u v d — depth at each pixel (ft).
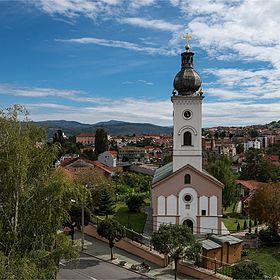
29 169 90.58
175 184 188.65
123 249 175.94
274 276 130.11
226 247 157.48
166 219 189.06
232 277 127.75
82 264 157.58
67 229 199.11
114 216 240.53
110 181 357.61
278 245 182.80
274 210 188.03
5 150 86.33
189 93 194.39
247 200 260.42
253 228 218.79
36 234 87.56
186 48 195.72
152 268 154.10
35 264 80.38
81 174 290.56
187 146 192.65
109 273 147.95
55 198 88.94
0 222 84.38
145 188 349.61
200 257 147.54
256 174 419.13
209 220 187.73
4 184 86.07
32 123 95.20
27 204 88.53
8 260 77.61
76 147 643.04
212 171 258.57
